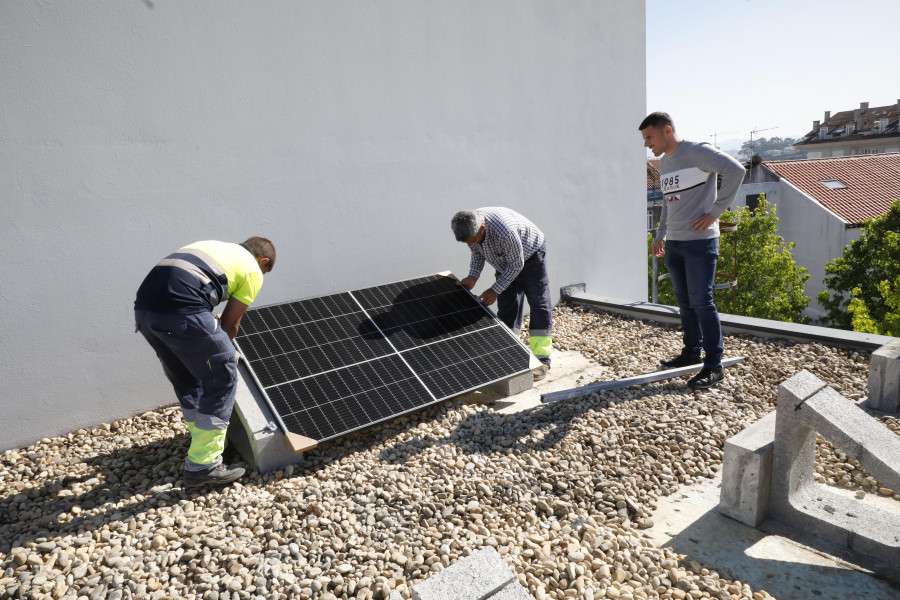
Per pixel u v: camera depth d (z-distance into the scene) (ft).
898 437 8.49
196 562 8.85
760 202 96.02
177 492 11.01
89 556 9.05
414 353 14.56
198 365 10.53
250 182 15.92
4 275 12.79
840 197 104.68
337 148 17.39
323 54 16.69
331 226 17.65
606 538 9.21
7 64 12.23
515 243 15.28
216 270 10.69
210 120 15.03
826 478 10.92
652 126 13.75
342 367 13.56
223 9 14.83
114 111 13.64
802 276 96.73
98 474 11.91
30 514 10.47
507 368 15.01
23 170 12.70
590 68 23.44
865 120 200.95
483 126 20.63
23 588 8.21
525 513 10.00
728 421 12.96
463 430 13.07
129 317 14.56
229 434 13.05
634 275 27.07
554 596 8.00
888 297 78.43
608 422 12.94
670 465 11.48
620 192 25.64
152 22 13.85
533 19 21.33
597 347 18.90
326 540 9.36
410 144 18.94
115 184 13.88
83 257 13.70
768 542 9.22
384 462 11.80
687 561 8.72
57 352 13.69
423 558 8.78
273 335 13.75
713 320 14.19
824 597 8.00
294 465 11.94
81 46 13.03
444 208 20.13
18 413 13.38
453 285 17.39
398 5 17.97
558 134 22.86
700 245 13.80
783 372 15.39
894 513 9.48
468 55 19.85
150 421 14.67
